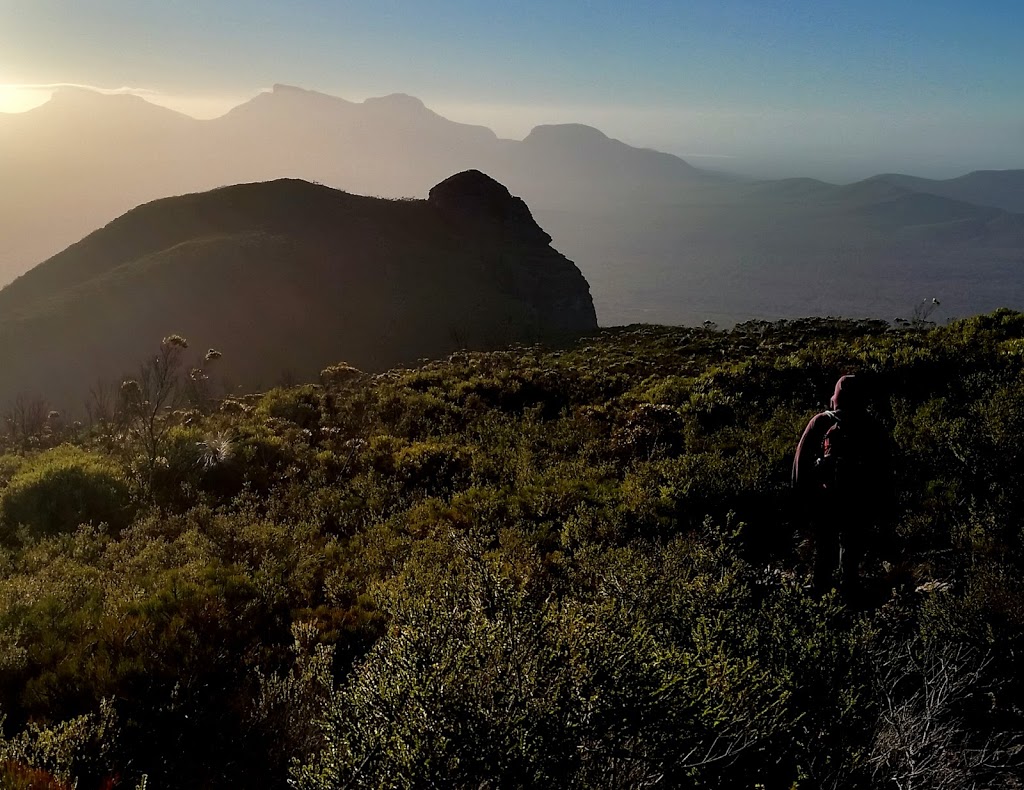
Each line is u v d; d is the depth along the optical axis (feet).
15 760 11.29
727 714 10.28
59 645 16.90
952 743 11.41
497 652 10.35
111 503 33.32
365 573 23.20
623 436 38.65
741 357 76.13
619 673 10.23
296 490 35.04
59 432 85.46
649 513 24.89
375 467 38.88
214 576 22.45
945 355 41.68
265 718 13.42
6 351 268.82
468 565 17.56
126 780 11.83
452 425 48.52
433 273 424.05
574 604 12.34
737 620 13.99
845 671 12.44
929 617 14.58
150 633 17.25
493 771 8.95
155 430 49.42
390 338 350.43
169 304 310.86
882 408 33.19
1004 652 13.16
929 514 21.50
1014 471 22.24
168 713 13.88
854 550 17.29
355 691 10.48
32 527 30.42
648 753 9.77
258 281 342.85
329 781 9.16
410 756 8.94
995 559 17.47
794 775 10.43
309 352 324.19
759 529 23.27
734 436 35.01
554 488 30.50
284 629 18.84
